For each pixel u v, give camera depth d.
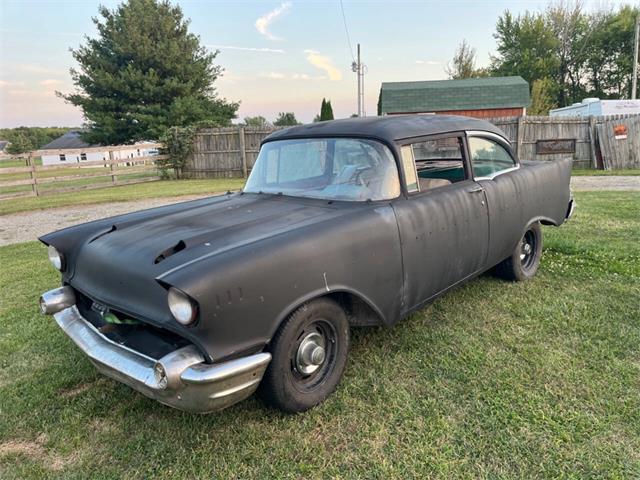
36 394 2.76
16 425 2.48
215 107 28.86
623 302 3.75
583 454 2.09
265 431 2.35
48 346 3.38
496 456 2.11
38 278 5.06
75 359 3.18
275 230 2.41
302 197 3.10
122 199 11.17
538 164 4.40
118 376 2.22
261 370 2.13
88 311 2.76
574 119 14.59
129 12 25.64
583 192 9.63
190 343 2.17
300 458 2.16
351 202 2.83
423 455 2.13
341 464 2.11
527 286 4.20
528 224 4.10
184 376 1.93
